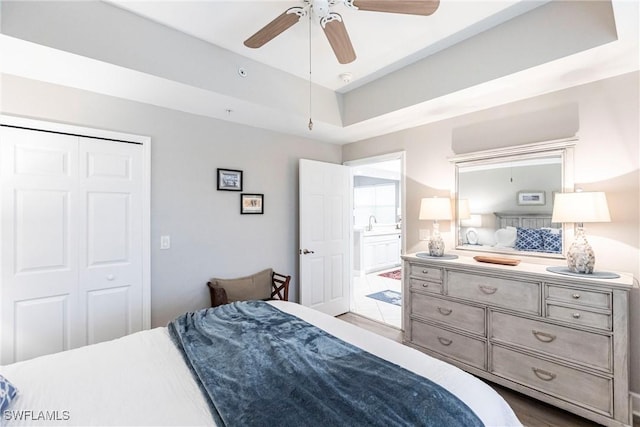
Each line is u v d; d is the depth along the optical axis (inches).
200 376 47.1
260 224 129.6
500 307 85.2
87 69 76.4
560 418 75.5
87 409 40.4
